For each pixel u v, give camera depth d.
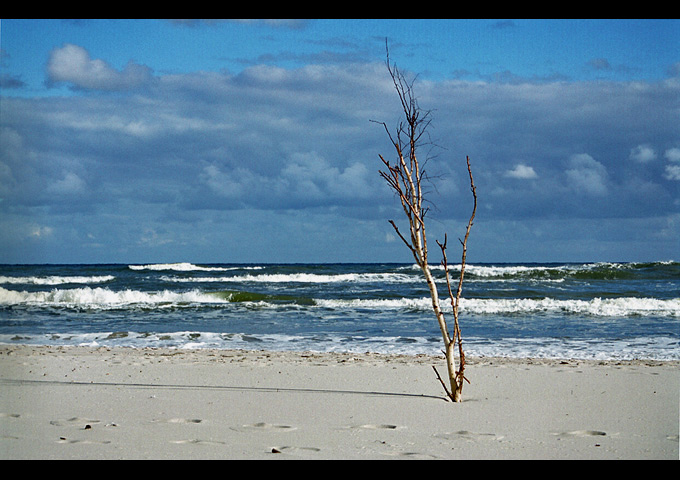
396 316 17.61
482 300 20.78
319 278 35.59
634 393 6.66
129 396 6.36
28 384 7.03
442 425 5.11
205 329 14.78
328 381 7.48
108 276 36.94
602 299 22.27
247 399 6.28
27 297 21.95
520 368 8.65
